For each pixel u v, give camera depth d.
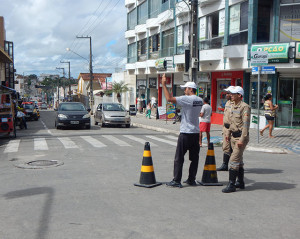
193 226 4.31
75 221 4.49
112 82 49.19
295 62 15.62
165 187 6.29
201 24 22.20
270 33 16.94
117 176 7.21
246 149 11.84
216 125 21.08
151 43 32.31
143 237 3.95
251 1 16.88
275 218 4.62
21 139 14.27
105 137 14.80
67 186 6.37
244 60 17.69
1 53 29.09
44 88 142.25
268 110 14.26
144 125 22.06
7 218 4.62
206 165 6.58
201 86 23.78
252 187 6.37
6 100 14.46
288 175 7.49
